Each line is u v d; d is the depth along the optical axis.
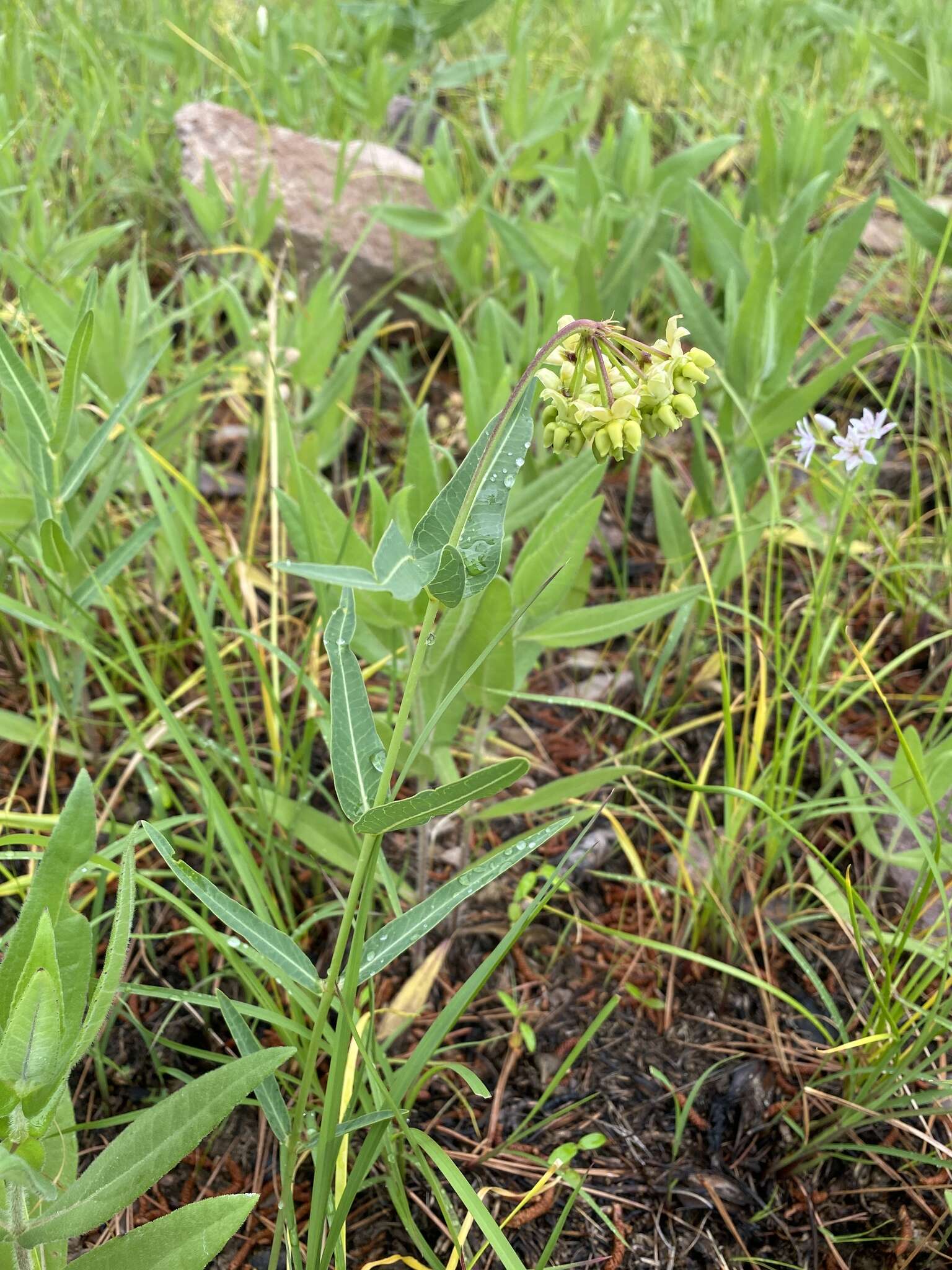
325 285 0.64
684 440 0.78
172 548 0.45
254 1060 0.25
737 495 0.60
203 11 1.08
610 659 0.65
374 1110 0.37
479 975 0.35
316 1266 0.32
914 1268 0.39
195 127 0.91
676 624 0.56
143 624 0.62
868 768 0.39
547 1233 0.40
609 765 0.58
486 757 0.57
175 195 0.92
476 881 0.32
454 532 0.27
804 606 0.66
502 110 0.91
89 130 0.88
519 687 0.48
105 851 0.37
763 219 0.74
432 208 0.94
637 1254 0.39
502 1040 0.46
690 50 1.14
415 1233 0.35
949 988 0.43
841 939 0.50
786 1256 0.39
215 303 0.71
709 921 0.49
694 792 0.52
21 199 0.73
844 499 0.52
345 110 0.99
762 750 0.58
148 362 0.62
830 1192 0.41
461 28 1.16
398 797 0.54
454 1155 0.41
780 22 1.19
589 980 0.49
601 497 0.42
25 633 0.50
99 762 0.54
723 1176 0.42
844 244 0.66
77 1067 0.43
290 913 0.44
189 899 0.48
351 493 0.74
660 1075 0.44
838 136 0.78
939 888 0.38
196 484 0.72
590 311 0.65
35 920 0.25
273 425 0.60
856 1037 0.45
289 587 0.67
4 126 0.76
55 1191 0.21
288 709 0.59
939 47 0.90
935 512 0.70
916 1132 0.38
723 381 0.56
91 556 0.59
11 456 0.50
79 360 0.41
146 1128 0.25
